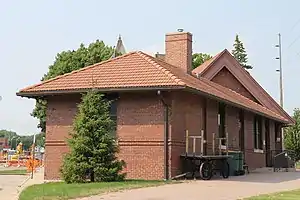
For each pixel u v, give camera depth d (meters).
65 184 19.64
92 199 14.74
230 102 26.42
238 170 26.44
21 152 61.44
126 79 22.50
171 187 18.09
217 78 34.88
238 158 26.64
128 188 17.44
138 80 22.17
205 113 25.70
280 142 43.25
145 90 21.66
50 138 23.92
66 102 23.84
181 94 23.03
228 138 29.25
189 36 28.98
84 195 15.61
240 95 36.97
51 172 23.73
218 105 27.80
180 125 22.78
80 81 23.50
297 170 34.53
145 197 15.15
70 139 20.80
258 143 36.28
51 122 23.98
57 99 24.03
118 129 22.59
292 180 22.98
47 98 24.19
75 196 15.43
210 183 20.22
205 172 22.42
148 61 24.14
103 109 20.69
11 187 22.58
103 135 20.33
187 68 28.56
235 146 30.61
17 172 34.62
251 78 39.62
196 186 18.66
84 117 20.34
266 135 38.84
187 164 22.80
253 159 34.41
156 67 23.27
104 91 22.08
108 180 20.25
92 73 24.05
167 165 21.69
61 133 23.73
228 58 36.41
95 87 21.56
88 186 18.22
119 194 15.84
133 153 22.23
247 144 33.09
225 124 28.80
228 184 19.89
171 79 21.70
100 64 24.95
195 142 23.89
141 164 22.06
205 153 25.27
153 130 22.06
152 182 20.11
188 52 28.81
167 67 25.16
